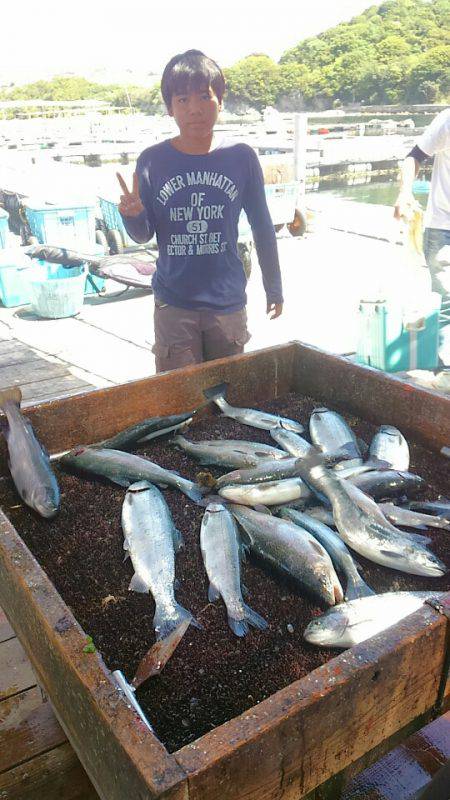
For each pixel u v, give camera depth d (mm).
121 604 1823
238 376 2936
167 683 1544
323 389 3006
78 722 1394
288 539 1928
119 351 6281
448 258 5453
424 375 5023
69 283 7281
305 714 1139
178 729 1418
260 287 8469
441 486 2385
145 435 2635
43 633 1469
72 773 1981
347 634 1603
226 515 2096
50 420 2527
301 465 2217
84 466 2436
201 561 2004
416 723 1475
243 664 1600
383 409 2750
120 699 1184
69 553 2035
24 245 11359
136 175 2797
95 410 2619
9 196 12500
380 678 1258
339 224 12250
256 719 1105
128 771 1099
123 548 2057
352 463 2412
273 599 1838
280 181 10938
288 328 6688
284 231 11875
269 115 25531
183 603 1825
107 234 10344
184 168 2916
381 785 1668
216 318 3186
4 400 2488
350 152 21797
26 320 7477
